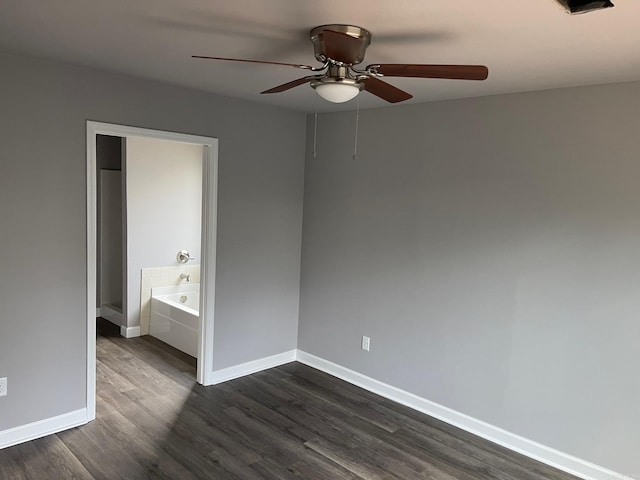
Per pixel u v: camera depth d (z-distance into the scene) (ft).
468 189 11.40
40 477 9.12
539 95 10.18
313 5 6.06
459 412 11.91
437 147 11.89
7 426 10.02
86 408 11.10
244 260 13.83
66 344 10.64
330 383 14.12
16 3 6.41
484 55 7.90
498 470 10.14
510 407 11.02
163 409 12.02
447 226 11.84
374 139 13.19
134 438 10.62
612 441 9.66
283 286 15.03
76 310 10.69
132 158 16.71
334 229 14.34
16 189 9.63
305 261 15.26
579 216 9.79
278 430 11.31
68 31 7.63
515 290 10.78
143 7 6.44
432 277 12.20
